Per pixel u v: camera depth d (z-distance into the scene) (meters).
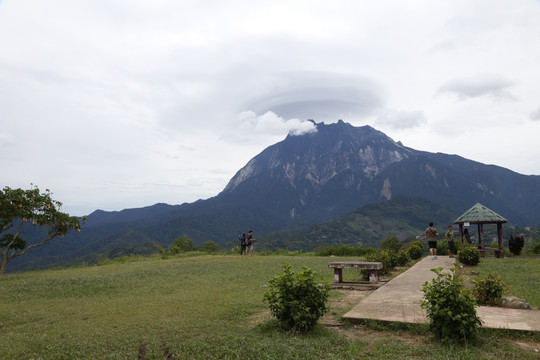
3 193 24.39
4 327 9.24
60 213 26.36
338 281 14.52
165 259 34.16
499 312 8.38
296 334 7.45
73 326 9.01
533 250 30.06
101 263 34.34
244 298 11.87
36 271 26.67
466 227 29.77
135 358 6.29
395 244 41.81
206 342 7.10
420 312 8.47
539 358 5.84
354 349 6.31
